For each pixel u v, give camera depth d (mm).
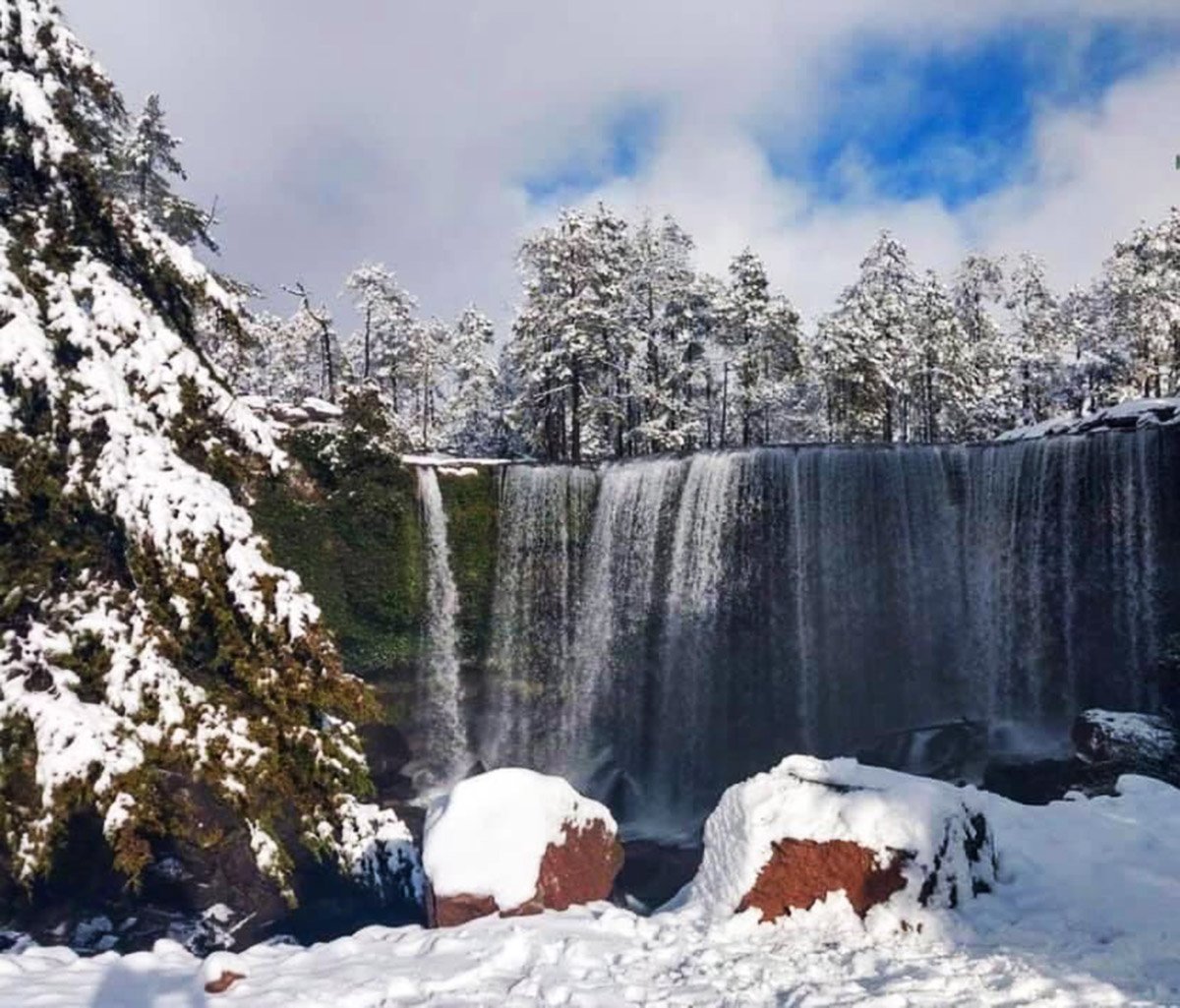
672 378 47312
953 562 22125
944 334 51844
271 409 23109
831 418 47906
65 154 11141
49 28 11430
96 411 10867
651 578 24469
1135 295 46250
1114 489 20047
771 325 45188
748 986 5309
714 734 23594
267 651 11055
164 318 12734
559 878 7578
